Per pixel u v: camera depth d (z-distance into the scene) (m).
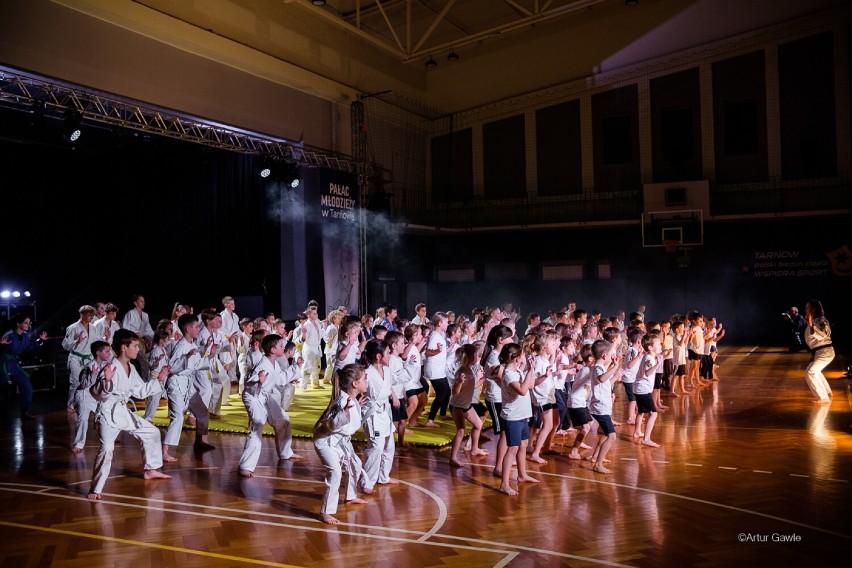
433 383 9.73
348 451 6.24
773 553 4.99
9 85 11.12
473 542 5.33
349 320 8.04
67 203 14.10
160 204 15.27
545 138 22.70
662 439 8.91
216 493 6.80
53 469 7.83
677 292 22.16
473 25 21.00
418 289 23.64
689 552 5.03
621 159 22.00
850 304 20.09
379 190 20.05
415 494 6.66
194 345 8.49
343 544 5.35
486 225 23.44
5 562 5.08
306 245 17.77
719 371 15.66
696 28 21.00
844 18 19.33
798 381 13.84
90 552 5.26
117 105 12.33
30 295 13.75
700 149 21.16
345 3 18.69
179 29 14.25
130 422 7.05
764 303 21.19
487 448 8.63
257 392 7.57
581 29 22.22
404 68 22.45
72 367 11.26
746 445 8.45
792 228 20.66
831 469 7.25
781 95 20.22
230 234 16.30
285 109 17.05
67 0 12.12
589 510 6.06
